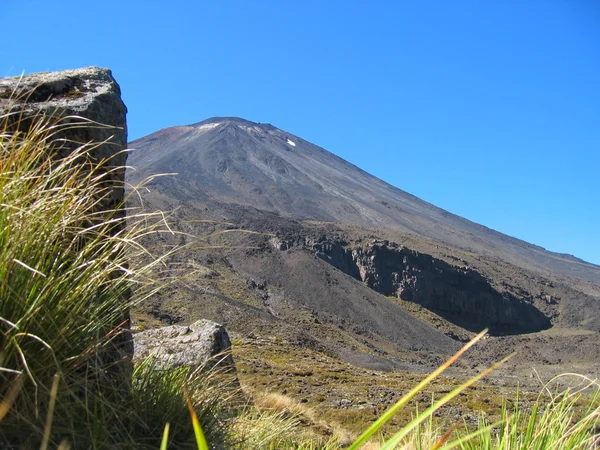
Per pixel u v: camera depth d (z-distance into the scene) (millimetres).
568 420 3271
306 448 5160
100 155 4180
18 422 2418
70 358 2693
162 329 9922
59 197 3090
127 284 3365
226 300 100625
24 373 2494
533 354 152125
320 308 152625
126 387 3471
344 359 92812
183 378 3859
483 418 3582
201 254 160500
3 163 3027
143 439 3070
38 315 2699
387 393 31609
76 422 2723
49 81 4367
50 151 3703
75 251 3258
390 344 144375
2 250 2676
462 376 90750
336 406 25344
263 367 35219
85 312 2975
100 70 4906
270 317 102938
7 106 3824
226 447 3678
